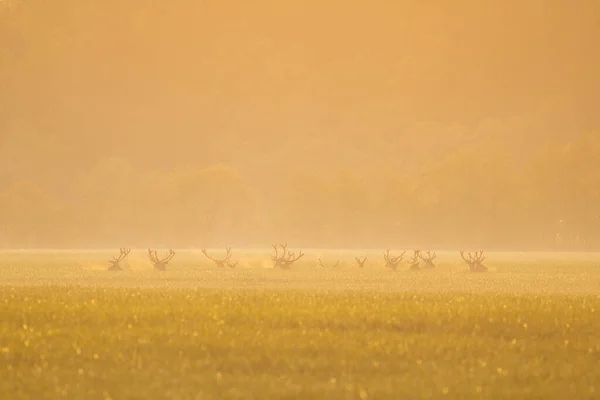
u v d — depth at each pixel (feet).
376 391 256.73
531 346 328.29
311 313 396.37
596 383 271.28
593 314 408.26
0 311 397.60
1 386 261.85
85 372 279.49
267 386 262.67
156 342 325.83
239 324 370.94
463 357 308.19
